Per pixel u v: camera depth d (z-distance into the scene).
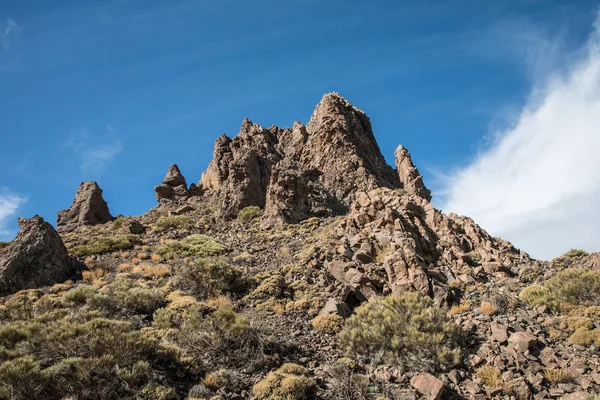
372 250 23.72
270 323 17.91
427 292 19.48
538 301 18.44
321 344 16.58
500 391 13.34
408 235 24.03
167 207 44.69
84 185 46.00
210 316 16.50
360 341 16.09
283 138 54.16
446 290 19.67
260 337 15.47
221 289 21.06
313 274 22.39
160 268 24.92
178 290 20.89
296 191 37.31
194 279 21.88
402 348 15.54
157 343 14.54
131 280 23.00
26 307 19.48
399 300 17.91
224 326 15.42
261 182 41.06
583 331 15.67
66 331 14.12
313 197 39.09
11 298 21.36
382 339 15.88
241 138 51.00
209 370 13.97
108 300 18.78
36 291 22.19
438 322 16.55
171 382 12.98
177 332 16.36
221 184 45.22
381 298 19.38
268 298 20.33
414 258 21.22
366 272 21.70
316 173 46.06
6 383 11.59
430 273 21.23
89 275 24.66
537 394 13.16
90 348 13.43
